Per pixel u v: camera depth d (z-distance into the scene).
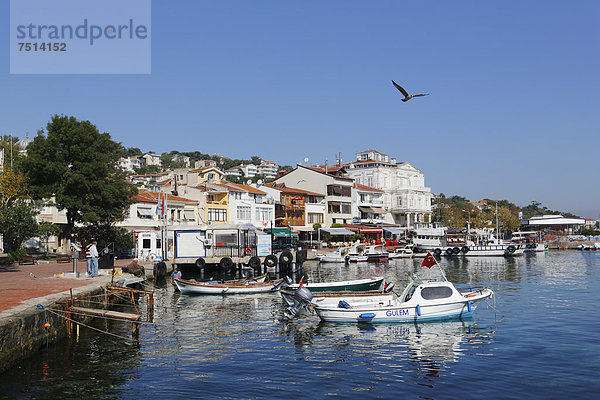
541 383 15.63
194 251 47.50
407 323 24.47
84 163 47.66
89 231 50.94
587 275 49.44
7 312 17.31
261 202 83.31
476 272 53.66
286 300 28.55
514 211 199.50
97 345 19.94
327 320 24.83
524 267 60.38
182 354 18.97
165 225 48.09
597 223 191.88
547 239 122.81
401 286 41.12
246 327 24.06
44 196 46.69
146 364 17.56
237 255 48.97
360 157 130.38
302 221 92.19
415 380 16.05
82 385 15.16
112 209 50.16
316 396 14.57
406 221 118.50
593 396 14.48
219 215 73.31
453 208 132.25
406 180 122.81
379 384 15.64
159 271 42.06
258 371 16.94
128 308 29.64
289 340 21.39
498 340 21.14
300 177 102.00
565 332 22.52
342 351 19.58
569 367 17.25
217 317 26.69
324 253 73.38
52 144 47.62
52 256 48.81
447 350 19.66
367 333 22.61
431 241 82.31
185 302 32.03
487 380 15.98
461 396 14.59
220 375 16.45
